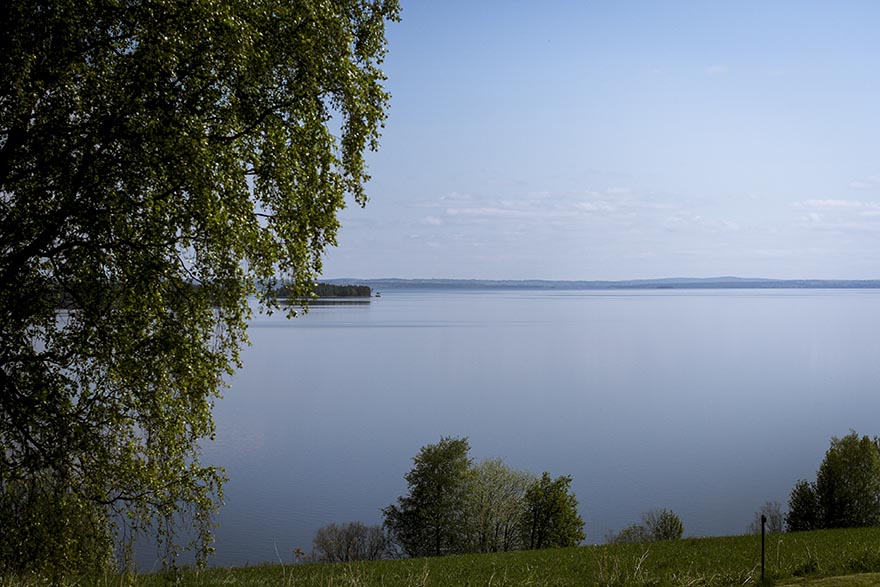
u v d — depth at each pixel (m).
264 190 11.52
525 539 53.16
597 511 68.25
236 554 49.72
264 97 11.24
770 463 89.75
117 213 10.33
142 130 9.81
